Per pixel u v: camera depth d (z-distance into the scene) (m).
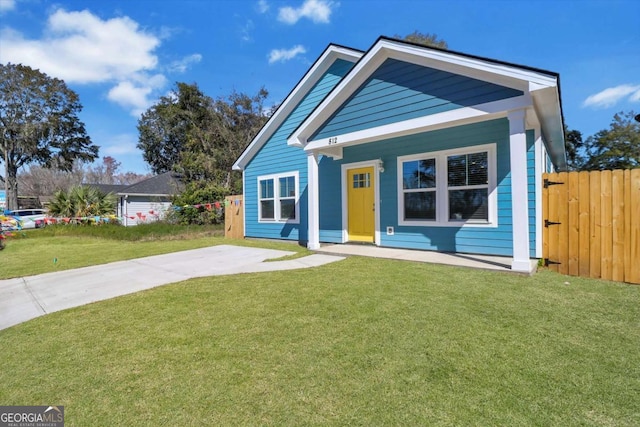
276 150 10.38
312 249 7.64
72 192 16.36
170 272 5.75
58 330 3.26
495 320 3.14
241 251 8.02
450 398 1.98
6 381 2.33
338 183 8.61
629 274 4.53
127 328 3.23
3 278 5.80
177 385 2.20
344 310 3.49
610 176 4.78
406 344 2.69
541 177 5.48
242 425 1.79
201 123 22.41
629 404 1.90
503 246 6.06
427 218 7.05
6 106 27.25
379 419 1.81
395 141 7.50
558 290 4.08
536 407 1.88
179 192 20.62
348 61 8.88
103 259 7.47
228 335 2.97
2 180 29.02
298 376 2.26
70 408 2.00
